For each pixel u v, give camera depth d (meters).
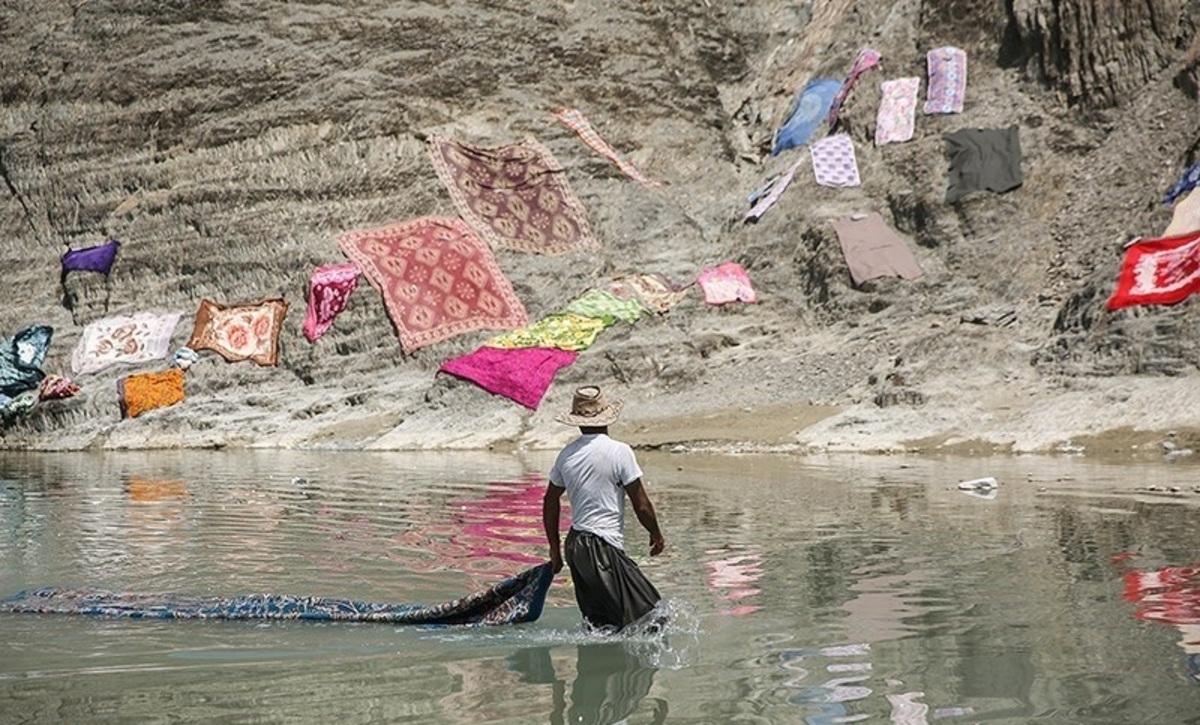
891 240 31.53
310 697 5.85
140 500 15.77
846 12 38.78
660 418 27.36
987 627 7.10
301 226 35.03
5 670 6.39
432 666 6.48
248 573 9.63
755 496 15.23
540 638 7.15
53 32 38.69
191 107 36.84
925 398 24.70
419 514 13.69
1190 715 5.27
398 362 31.95
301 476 19.86
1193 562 9.36
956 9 34.81
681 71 39.56
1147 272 24.48
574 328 30.34
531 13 38.62
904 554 10.06
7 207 37.47
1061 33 32.12
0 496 16.58
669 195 36.06
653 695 5.80
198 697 5.85
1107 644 6.60
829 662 6.36
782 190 34.16
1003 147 31.62
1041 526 11.70
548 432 27.53
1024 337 26.69
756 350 30.55
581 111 37.72
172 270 35.25
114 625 7.62
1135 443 21.03
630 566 7.35
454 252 32.16
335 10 37.72
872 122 34.66
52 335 34.75
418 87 36.75
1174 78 30.67
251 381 32.50
